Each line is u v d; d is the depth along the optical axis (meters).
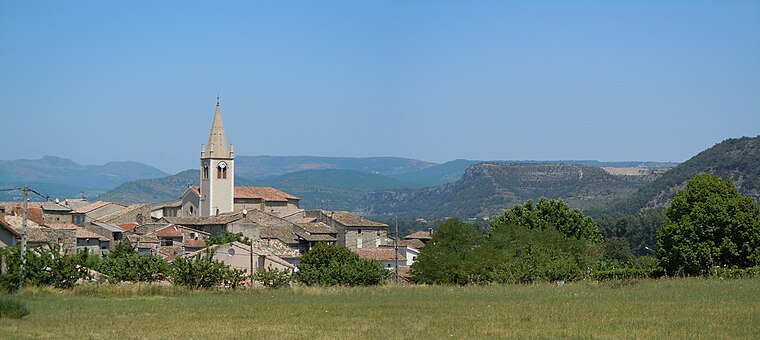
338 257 118.94
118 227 156.25
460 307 63.59
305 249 158.50
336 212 177.62
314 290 81.25
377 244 168.38
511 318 55.94
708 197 110.38
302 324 53.31
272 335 47.97
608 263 134.62
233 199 193.25
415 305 65.50
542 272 100.25
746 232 108.19
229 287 85.06
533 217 147.88
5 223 96.12
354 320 55.47
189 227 169.12
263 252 114.81
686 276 102.81
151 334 48.47
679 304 63.62
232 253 112.06
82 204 195.12
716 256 108.88
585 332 48.84
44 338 46.38
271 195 198.88
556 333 48.62
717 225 108.88
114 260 88.75
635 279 97.06
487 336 47.66
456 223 114.94
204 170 195.00
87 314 58.25
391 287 88.50
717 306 61.88
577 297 71.25
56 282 77.25
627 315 56.97
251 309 62.53
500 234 119.81
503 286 88.44
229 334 48.44
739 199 109.50
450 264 110.38
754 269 97.00
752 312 58.03
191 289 82.19
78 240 132.50
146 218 174.62
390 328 51.19
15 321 54.00
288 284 90.25
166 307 64.00
